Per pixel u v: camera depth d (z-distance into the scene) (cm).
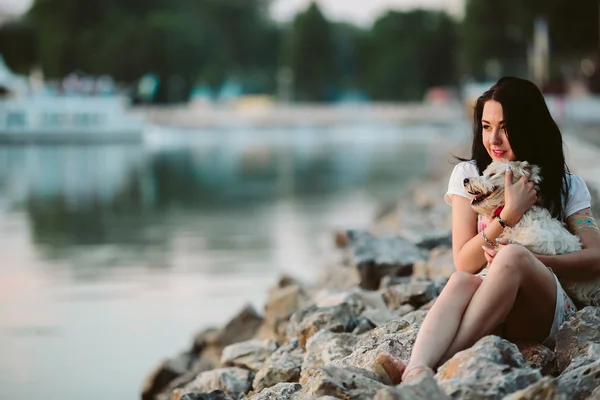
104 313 1277
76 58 10094
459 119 8150
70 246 1955
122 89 10244
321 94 12888
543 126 538
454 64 13212
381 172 3828
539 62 7300
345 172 3856
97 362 1042
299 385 560
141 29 10325
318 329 687
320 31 12800
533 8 8162
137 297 1389
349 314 705
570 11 8075
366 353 549
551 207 541
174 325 1208
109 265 1692
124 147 5812
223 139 6775
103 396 927
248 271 1595
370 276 972
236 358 747
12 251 1894
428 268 942
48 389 948
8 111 6091
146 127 6781
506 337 523
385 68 13238
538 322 511
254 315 1005
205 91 13262
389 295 775
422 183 2653
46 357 1062
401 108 10056
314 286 1068
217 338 989
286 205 2708
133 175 3816
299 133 7712
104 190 3231
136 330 1185
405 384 423
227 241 1978
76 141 6197
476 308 486
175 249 1880
